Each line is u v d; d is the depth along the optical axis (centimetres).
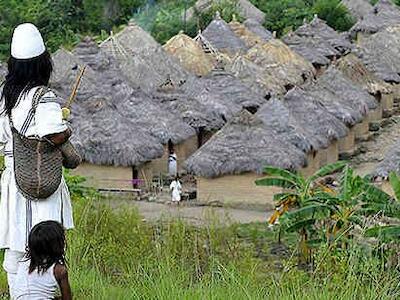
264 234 1859
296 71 4634
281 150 2959
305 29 5719
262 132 3009
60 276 714
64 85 3509
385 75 4803
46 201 733
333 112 3775
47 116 705
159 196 2969
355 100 4025
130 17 6906
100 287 942
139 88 3825
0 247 744
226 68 4394
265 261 1470
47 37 6047
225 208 2708
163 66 4234
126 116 3475
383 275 962
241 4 7012
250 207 2883
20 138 714
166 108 3722
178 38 4750
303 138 3225
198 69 4550
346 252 1080
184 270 1009
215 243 1311
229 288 895
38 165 715
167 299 879
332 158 3612
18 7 6109
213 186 2953
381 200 1462
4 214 742
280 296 876
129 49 4212
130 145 3147
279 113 3309
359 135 4097
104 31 6369
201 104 3753
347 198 1488
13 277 751
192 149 3656
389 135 4219
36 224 714
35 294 709
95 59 4019
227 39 5225
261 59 4656
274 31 6488
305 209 1516
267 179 1812
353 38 6275
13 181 737
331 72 4184
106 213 1416
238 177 2925
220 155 2948
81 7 6750
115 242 1260
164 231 1488
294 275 964
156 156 3231
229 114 3772
